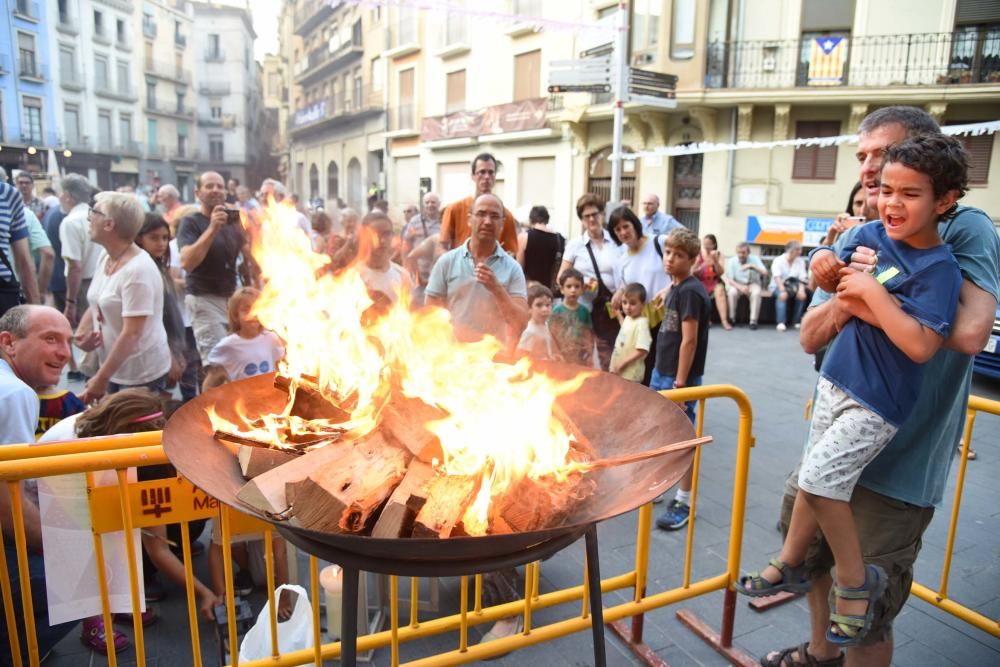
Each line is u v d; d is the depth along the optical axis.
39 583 2.19
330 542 1.18
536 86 19.08
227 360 3.47
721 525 3.54
